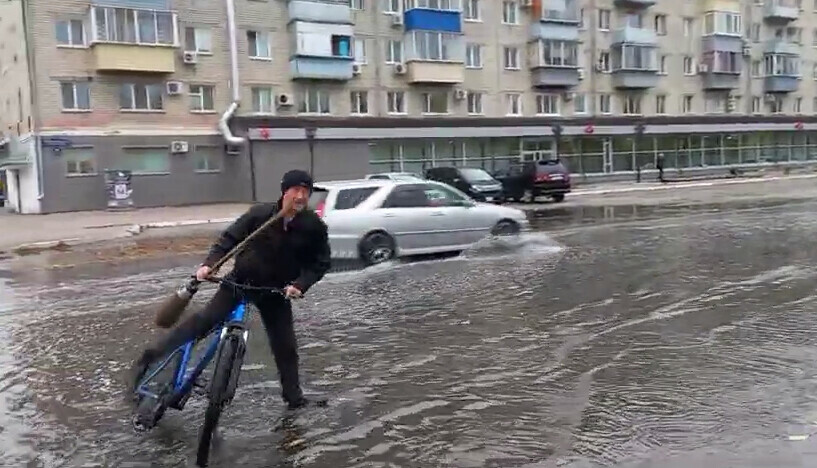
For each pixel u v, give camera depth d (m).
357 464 3.95
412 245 12.42
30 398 5.26
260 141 32.59
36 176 28.36
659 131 44.44
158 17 30.25
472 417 4.63
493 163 40.03
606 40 44.38
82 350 6.70
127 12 29.61
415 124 36.47
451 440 4.26
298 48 33.88
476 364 5.83
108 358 6.39
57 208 28.62
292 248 4.45
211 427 3.97
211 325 4.42
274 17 33.81
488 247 13.27
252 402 5.00
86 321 8.03
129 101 30.36
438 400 4.98
